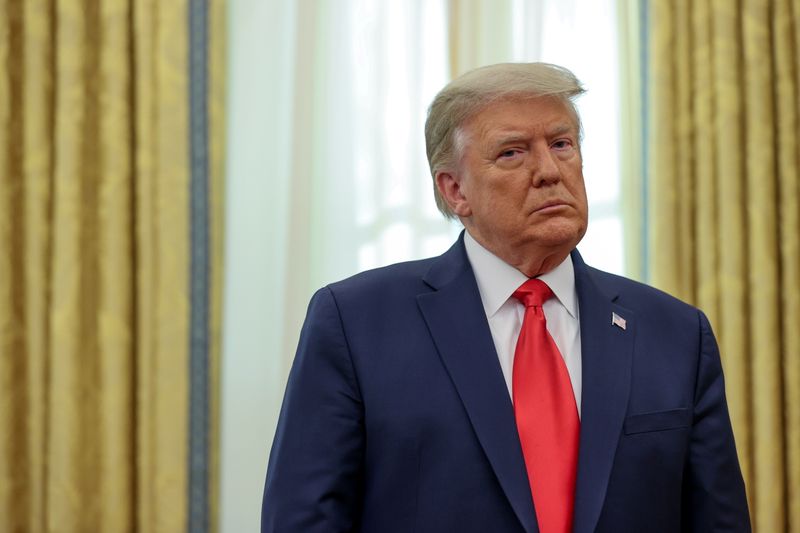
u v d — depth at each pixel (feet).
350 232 25.55
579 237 11.72
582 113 26.21
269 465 11.85
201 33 24.79
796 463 24.43
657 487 11.15
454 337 11.61
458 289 12.07
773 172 25.16
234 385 25.02
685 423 11.55
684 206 25.27
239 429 24.94
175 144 24.45
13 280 24.20
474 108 11.90
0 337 23.70
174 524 23.79
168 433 23.94
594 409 11.19
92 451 24.02
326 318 11.86
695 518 11.79
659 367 11.80
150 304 24.20
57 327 23.81
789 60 25.18
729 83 25.12
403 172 25.80
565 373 11.51
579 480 10.77
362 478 11.48
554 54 26.30
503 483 10.67
